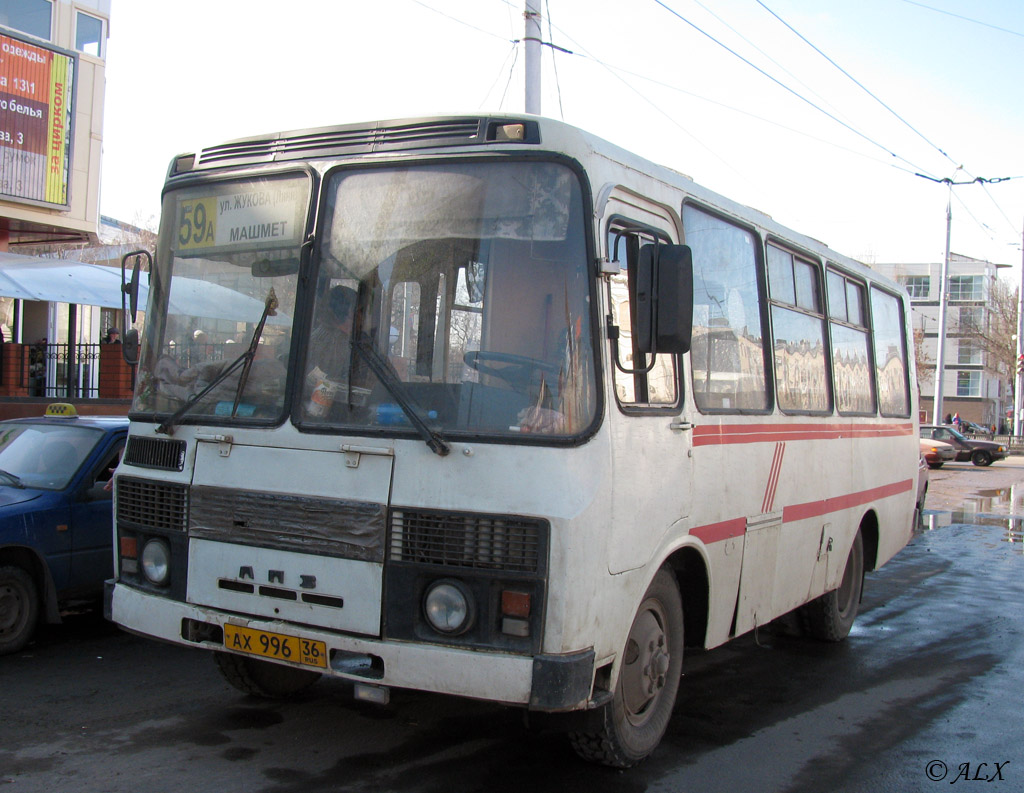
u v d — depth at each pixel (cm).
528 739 498
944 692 632
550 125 403
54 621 645
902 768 488
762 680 653
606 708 426
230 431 429
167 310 474
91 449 688
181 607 432
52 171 1823
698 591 508
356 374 407
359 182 424
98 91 1920
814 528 666
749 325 576
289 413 415
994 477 2984
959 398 7419
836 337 730
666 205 473
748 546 555
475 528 377
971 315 6750
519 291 395
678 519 465
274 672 542
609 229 417
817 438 671
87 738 479
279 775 438
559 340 389
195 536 432
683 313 393
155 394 467
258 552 414
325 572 398
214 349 452
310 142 445
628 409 416
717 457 512
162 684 575
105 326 2134
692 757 492
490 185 404
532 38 1252
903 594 1002
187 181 474
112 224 3738
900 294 912
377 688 388
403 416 395
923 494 1571
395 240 412
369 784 432
